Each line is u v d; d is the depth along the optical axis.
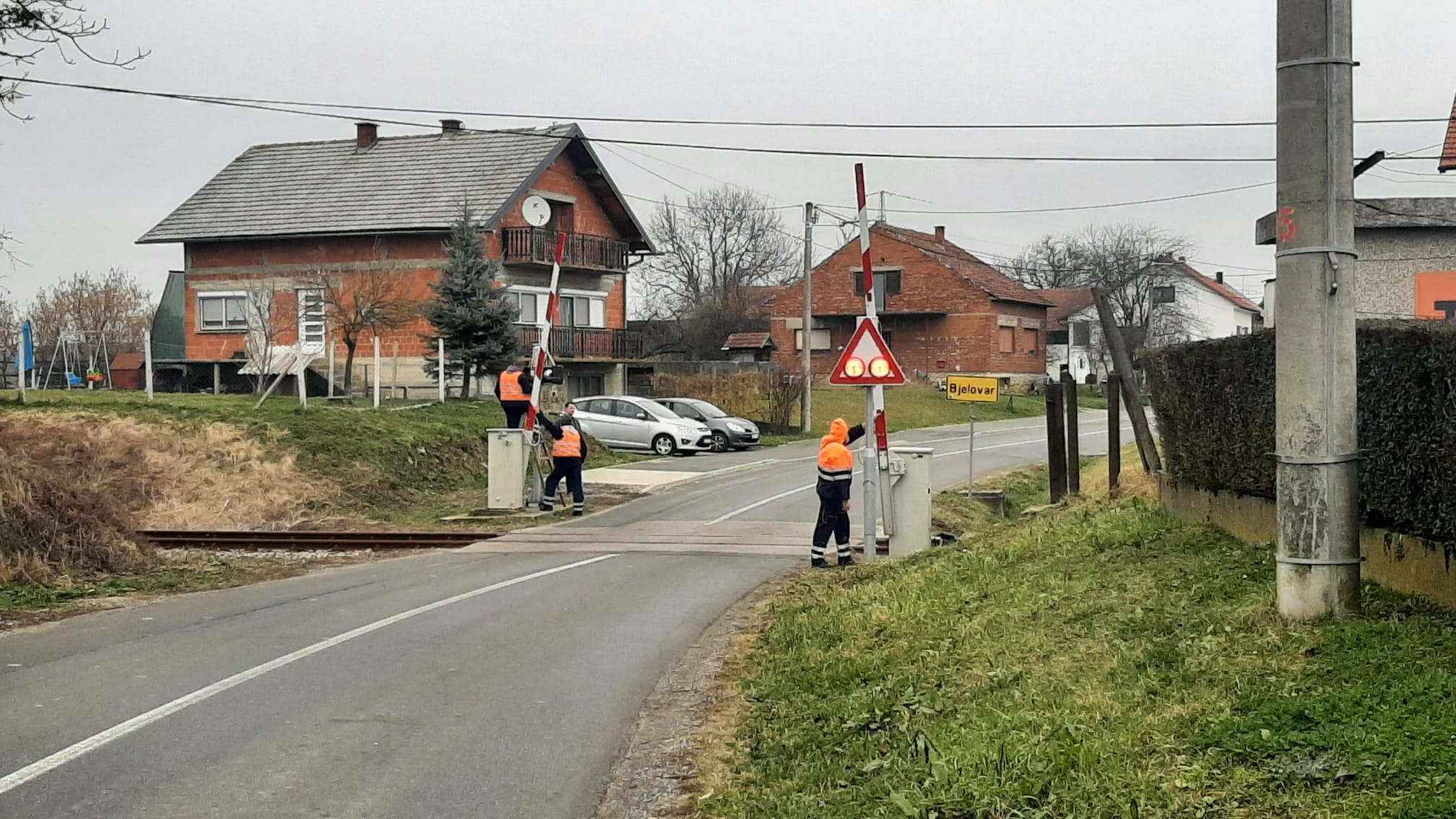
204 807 6.23
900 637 9.34
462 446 28.33
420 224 41.81
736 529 19.45
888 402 56.78
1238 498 10.54
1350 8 7.13
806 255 45.22
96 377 48.88
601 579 14.40
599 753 7.32
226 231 44.28
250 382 43.81
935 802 5.52
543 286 45.66
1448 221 25.25
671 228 87.25
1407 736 5.03
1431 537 7.11
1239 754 5.29
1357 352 7.91
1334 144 7.08
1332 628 6.73
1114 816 5.01
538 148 45.00
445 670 9.53
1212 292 80.12
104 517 16.41
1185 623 7.69
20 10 12.89
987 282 66.19
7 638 10.95
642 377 49.59
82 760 7.00
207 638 10.86
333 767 6.95
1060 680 7.10
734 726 7.95
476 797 6.48
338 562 17.05
